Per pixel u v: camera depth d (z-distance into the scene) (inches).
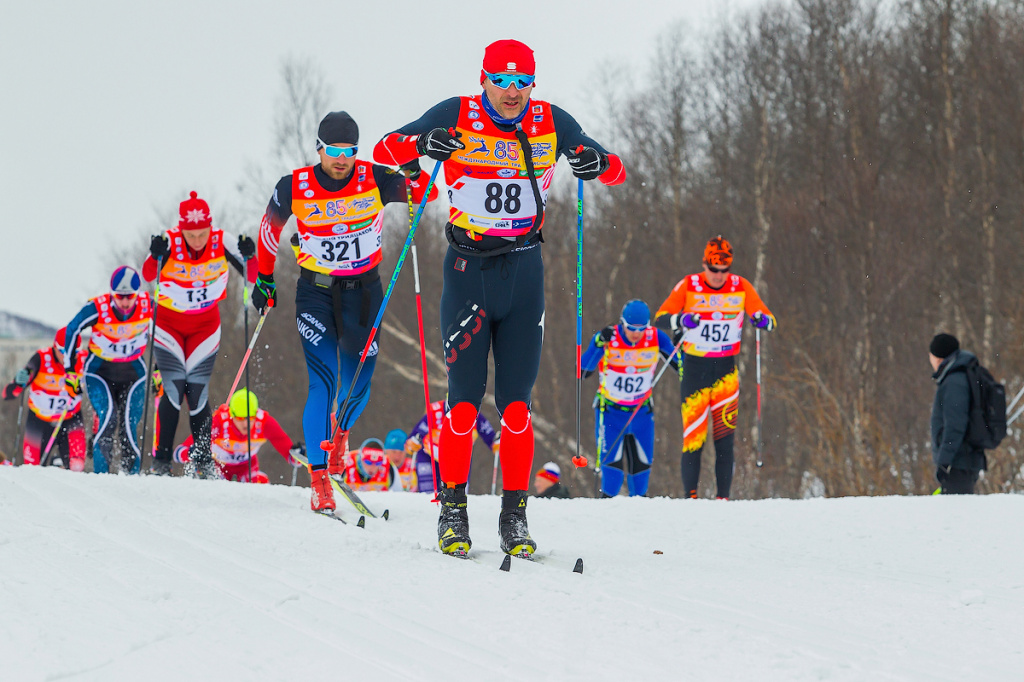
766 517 464.1
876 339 1590.8
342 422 458.0
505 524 353.1
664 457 1824.6
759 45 2516.0
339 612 253.4
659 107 2684.5
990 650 240.2
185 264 618.8
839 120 2124.8
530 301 359.9
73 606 245.6
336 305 464.8
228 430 742.5
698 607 275.9
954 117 2036.2
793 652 233.0
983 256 1738.4
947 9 2158.0
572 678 209.6
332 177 458.3
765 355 1733.5
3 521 348.2
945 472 659.4
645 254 2378.2
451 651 225.8
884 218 1761.8
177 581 277.4
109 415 687.1
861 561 360.5
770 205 2036.2
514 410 357.7
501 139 349.4
